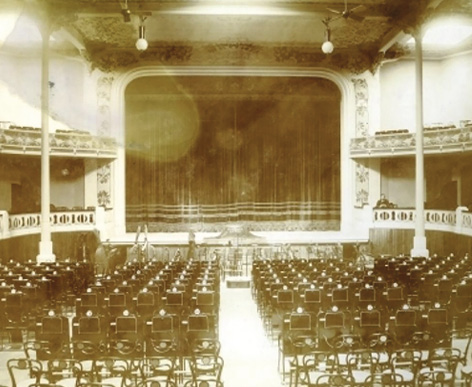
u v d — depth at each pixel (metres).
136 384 8.80
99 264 25.42
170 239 29.62
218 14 26.22
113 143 32.16
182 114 35.38
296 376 9.34
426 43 32.91
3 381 10.77
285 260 21.50
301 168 35.84
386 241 30.34
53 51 31.86
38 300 14.38
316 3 25.97
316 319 11.07
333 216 35.59
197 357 9.65
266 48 32.69
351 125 33.19
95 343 10.05
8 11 26.62
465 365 9.52
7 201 29.81
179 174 35.53
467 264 18.03
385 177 33.38
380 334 10.05
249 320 16.42
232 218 35.81
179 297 13.55
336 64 33.06
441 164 32.31
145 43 22.20
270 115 35.81
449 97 33.78
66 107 32.09
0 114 31.25
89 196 32.28
